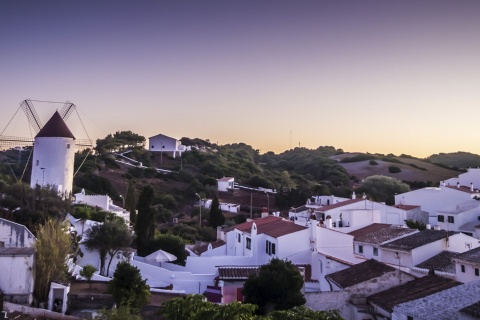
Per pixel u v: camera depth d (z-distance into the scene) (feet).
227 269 153.07
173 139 572.10
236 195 446.60
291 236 170.50
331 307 126.11
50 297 112.06
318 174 630.74
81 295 118.93
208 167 533.14
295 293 121.60
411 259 161.58
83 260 164.55
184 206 403.75
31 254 110.63
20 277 109.09
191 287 163.53
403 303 104.53
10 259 109.19
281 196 416.05
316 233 171.01
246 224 226.38
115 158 486.38
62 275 118.93
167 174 476.95
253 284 123.65
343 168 639.35
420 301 102.73
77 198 256.73
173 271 176.55
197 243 274.57
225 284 146.10
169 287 158.10
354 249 193.98
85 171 409.28
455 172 629.51
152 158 546.67
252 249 188.96
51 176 234.79
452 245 166.30
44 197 175.01
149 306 118.21
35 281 112.98
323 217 241.76
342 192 452.76
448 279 123.85
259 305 120.37
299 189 427.33
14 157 373.61
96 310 114.73
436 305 98.84
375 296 124.47
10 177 288.10
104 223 172.35
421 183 521.65
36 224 153.89
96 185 374.84
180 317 73.31
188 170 516.73
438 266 152.35
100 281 133.90
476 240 169.78
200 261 189.06
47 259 115.14
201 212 359.25
